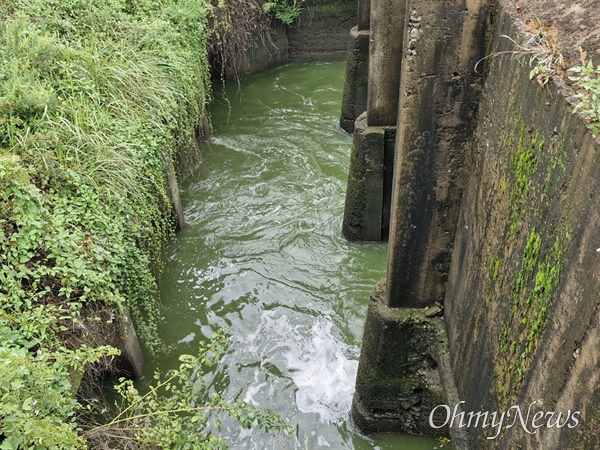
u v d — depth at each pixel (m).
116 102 5.95
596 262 2.02
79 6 6.96
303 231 7.20
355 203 6.72
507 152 2.88
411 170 3.59
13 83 5.16
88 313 4.31
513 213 2.79
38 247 4.29
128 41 7.05
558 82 2.39
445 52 3.20
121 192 5.20
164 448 3.24
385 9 5.55
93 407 4.40
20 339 3.62
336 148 8.91
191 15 8.27
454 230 3.79
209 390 5.22
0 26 5.93
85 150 5.32
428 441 4.56
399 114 3.54
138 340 5.29
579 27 2.56
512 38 2.82
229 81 11.16
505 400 2.90
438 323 4.08
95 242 4.62
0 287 3.91
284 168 8.43
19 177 4.31
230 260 6.73
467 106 3.35
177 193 6.88
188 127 7.24
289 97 10.59
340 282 6.45
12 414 2.86
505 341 2.89
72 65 5.92
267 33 11.21
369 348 4.28
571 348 2.19
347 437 4.73
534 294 2.54
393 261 3.94
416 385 4.32
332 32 11.74
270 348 5.65
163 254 6.60
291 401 5.11
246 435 4.79
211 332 5.83
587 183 2.11
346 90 8.93
